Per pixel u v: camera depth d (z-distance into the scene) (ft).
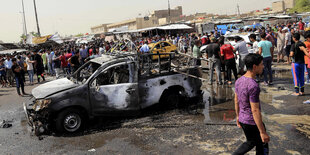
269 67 26.43
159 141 15.29
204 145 14.33
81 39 134.72
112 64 19.06
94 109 18.31
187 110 21.04
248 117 9.83
